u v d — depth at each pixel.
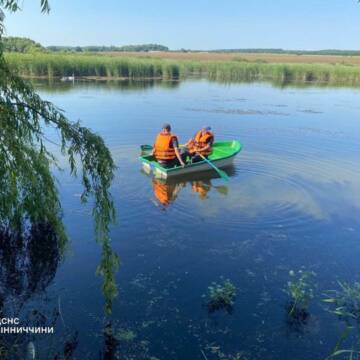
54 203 5.53
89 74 36.47
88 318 4.49
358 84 37.72
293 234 6.67
